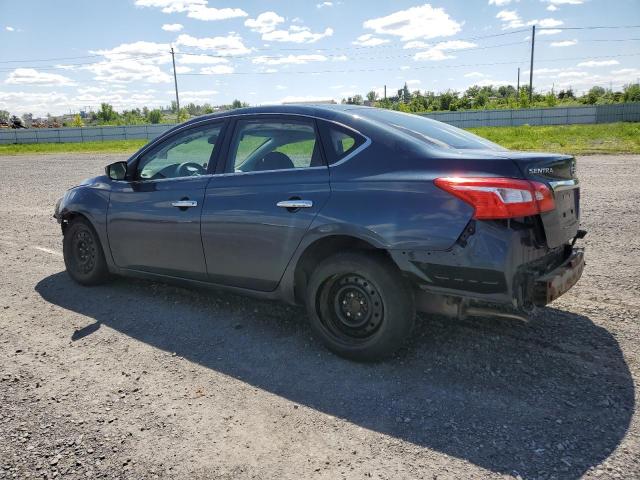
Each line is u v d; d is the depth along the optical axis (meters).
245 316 4.22
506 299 2.87
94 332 3.98
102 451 2.53
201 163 4.14
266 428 2.71
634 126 33.59
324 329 3.50
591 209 7.97
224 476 2.35
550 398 2.92
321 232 3.35
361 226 3.17
